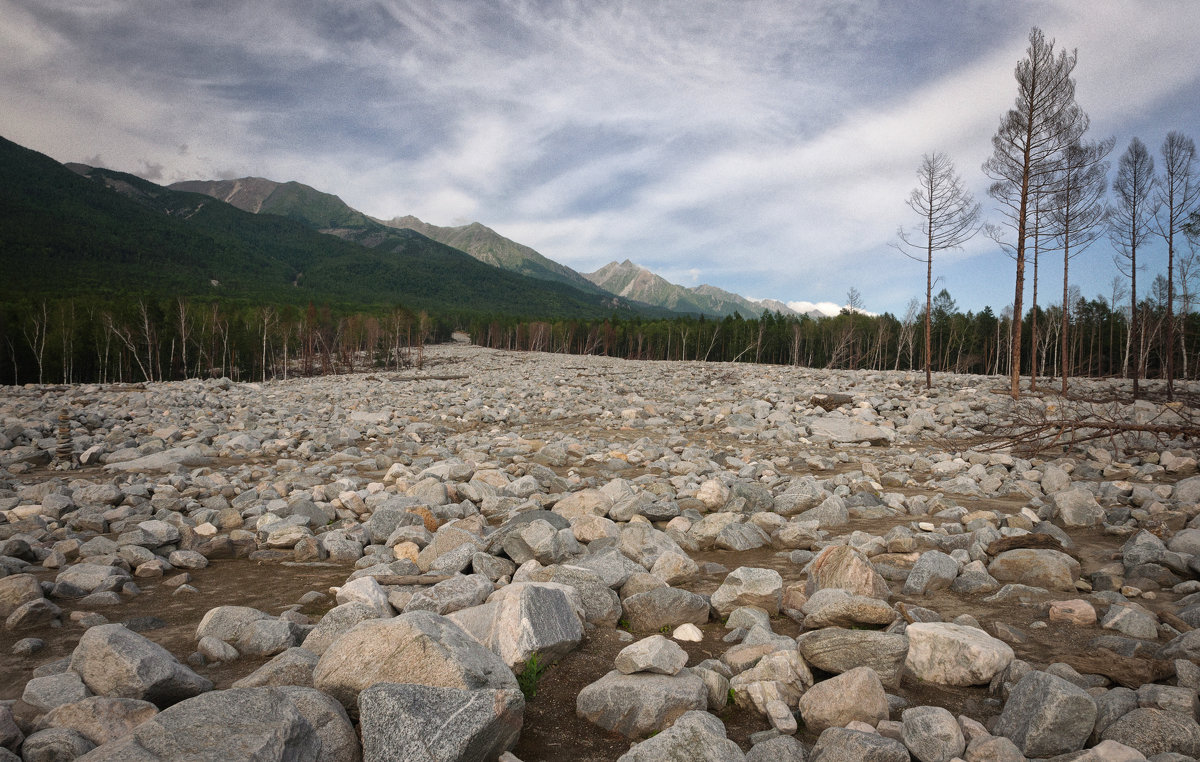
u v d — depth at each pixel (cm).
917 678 490
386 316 11544
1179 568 670
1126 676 463
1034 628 568
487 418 2469
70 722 375
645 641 471
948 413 2339
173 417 2147
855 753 353
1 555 736
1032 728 385
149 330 7381
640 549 769
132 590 673
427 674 402
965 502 1095
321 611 626
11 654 508
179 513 986
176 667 436
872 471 1345
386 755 346
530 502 1055
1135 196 2892
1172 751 368
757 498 1084
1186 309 4584
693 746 361
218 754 308
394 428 2177
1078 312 7362
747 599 618
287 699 365
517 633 480
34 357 6950
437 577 666
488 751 371
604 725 426
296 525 888
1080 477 1276
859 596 552
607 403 2877
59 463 1419
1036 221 2605
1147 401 2541
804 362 9938
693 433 2134
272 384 3931
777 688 448
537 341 12656
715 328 10788
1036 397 2692
